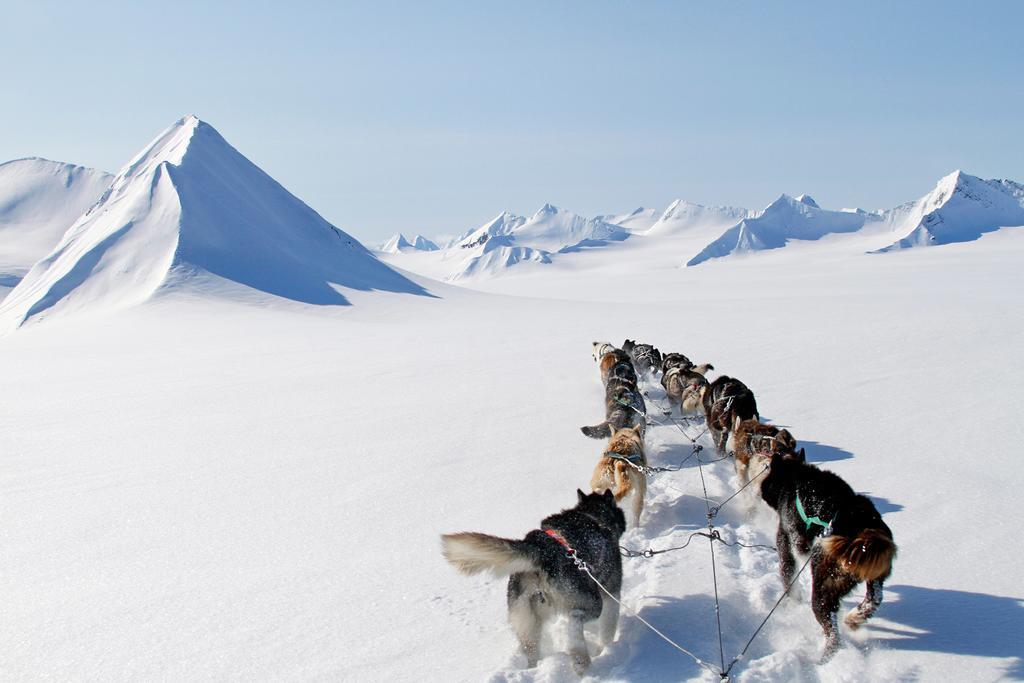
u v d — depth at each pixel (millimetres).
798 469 4688
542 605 3934
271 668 3953
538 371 14914
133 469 8461
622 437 6414
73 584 5211
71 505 7121
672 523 6168
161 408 12477
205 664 4023
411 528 6133
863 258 110438
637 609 4574
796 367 13539
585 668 3807
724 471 7555
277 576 5242
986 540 5227
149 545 5969
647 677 3719
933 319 20656
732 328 21531
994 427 8492
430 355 18516
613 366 11172
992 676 3596
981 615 4207
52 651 4219
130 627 4500
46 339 27156
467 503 6715
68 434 10570
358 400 12500
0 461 9031
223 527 6359
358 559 5504
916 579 4723
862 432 8680
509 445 8828
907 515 5840
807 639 4137
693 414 10172
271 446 9391
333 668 3930
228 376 16094
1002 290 35438
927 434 8383
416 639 4242
